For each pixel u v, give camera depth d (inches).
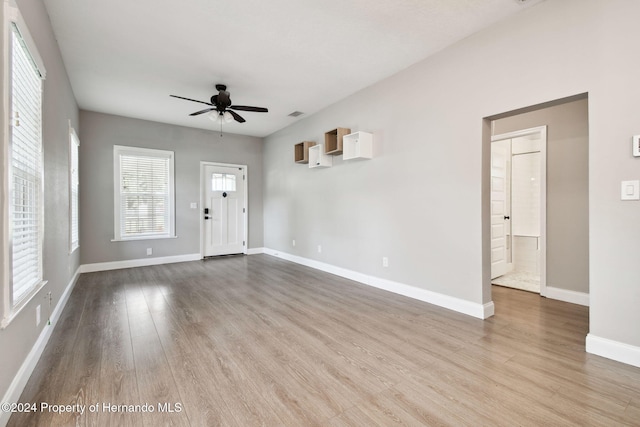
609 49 84.4
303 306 130.6
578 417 61.5
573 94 91.0
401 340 97.5
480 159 114.3
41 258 85.9
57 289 115.5
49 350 90.3
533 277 184.7
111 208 205.0
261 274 191.0
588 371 78.4
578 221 132.3
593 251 87.1
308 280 175.3
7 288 60.3
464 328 106.7
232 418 61.7
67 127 140.5
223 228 255.9
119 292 151.6
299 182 223.8
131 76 147.8
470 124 117.3
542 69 97.7
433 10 101.8
